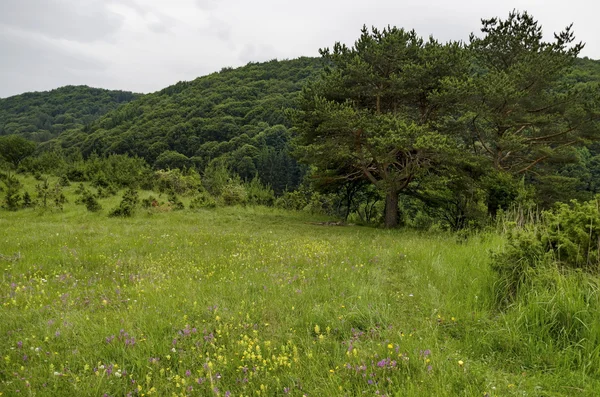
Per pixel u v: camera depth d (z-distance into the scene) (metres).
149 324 4.82
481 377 3.56
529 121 21.38
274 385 3.49
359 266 8.32
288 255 10.05
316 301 5.84
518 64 21.58
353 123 19.84
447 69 21.45
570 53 22.03
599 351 3.86
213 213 25.98
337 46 23.39
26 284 6.88
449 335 4.60
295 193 34.09
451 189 22.69
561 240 5.61
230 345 4.28
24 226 16.17
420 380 3.46
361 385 3.43
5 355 4.06
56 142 146.88
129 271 8.26
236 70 183.88
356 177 26.84
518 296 5.20
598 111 20.38
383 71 22.81
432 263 8.00
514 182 19.72
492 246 8.57
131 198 24.61
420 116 23.38
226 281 7.02
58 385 3.48
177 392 3.42
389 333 4.51
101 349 4.15
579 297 4.55
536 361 3.92
